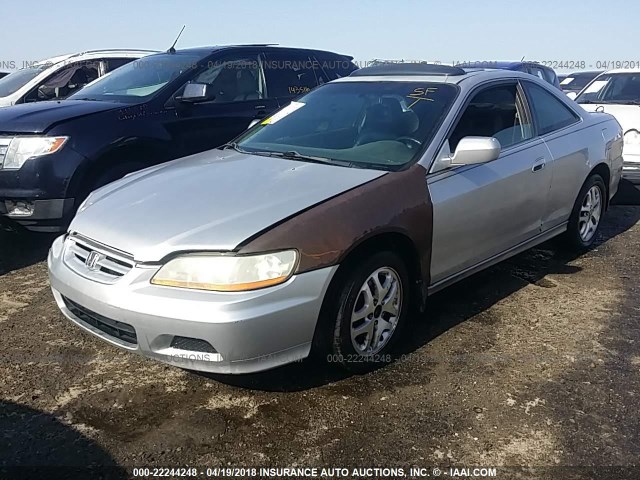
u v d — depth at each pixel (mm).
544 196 4367
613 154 5219
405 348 3549
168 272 2773
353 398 3041
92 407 2967
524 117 4355
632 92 7980
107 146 5109
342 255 2924
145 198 3293
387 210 3166
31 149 4816
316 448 2668
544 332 3750
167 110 5625
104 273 2957
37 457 2602
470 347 3559
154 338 2771
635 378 3217
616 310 4062
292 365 3344
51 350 3533
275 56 6730
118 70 6457
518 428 2797
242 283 2705
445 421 2852
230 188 3271
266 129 4340
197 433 2770
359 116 4020
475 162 3504
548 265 4914
